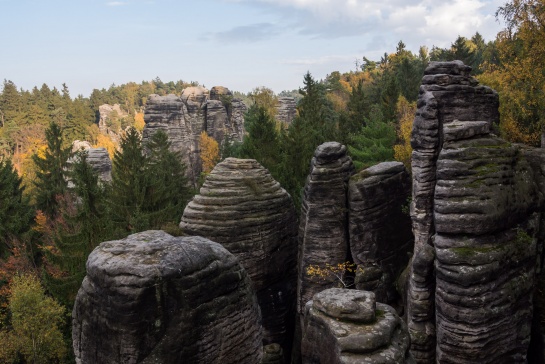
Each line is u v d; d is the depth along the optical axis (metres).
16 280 31.19
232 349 10.88
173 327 9.73
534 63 30.11
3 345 27.11
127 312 9.33
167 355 9.66
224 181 28.83
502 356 20.31
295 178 44.62
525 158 22.89
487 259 19.50
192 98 99.31
